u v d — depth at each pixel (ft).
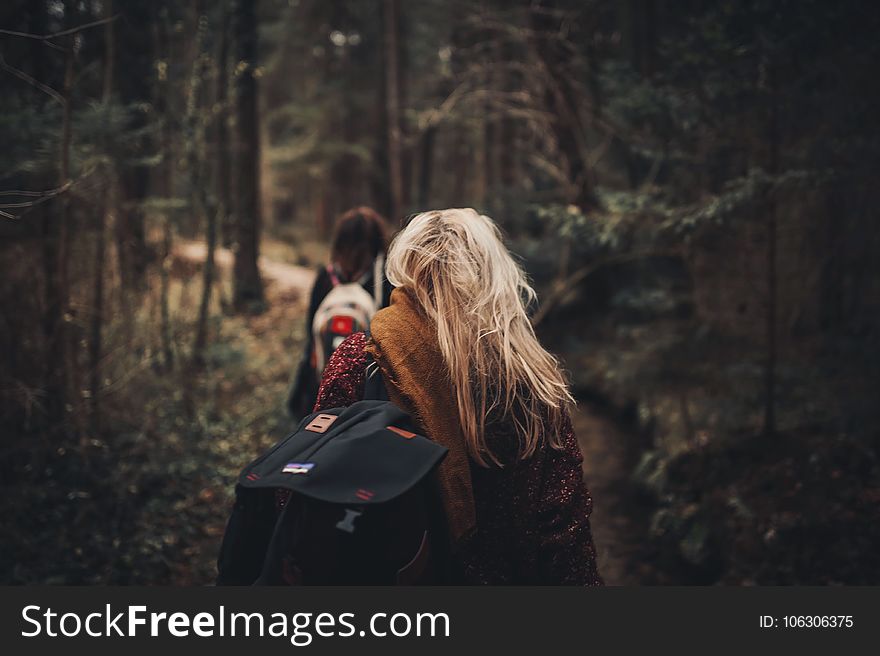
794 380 14.80
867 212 12.67
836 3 11.42
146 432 15.05
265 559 4.38
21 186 12.94
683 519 13.14
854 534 11.14
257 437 17.28
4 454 11.84
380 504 4.03
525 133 33.14
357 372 4.97
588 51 24.98
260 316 29.94
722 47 12.33
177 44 19.94
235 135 30.81
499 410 4.73
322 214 82.17
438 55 36.24
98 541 11.50
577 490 4.85
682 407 15.88
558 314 28.32
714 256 18.45
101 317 14.32
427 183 60.75
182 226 19.70
